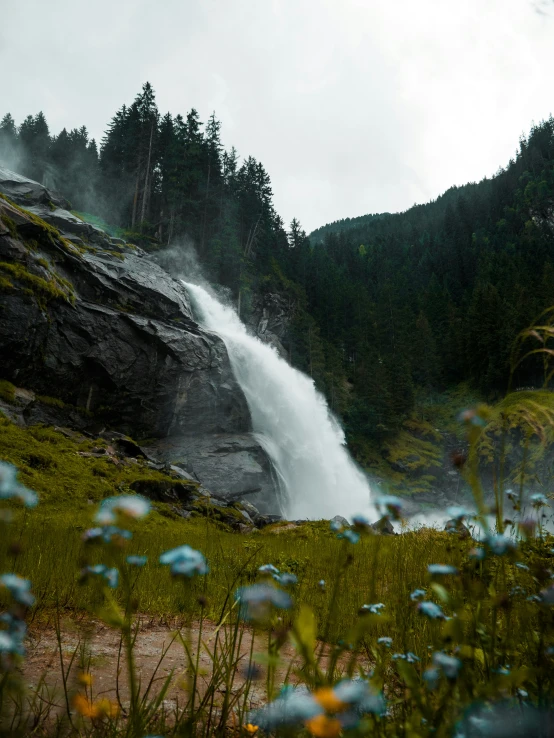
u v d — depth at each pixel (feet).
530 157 581.53
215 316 165.58
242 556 26.61
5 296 87.51
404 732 4.07
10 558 14.58
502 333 268.00
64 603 15.05
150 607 15.60
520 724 3.60
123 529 3.52
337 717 2.72
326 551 31.32
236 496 106.11
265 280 250.16
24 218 98.43
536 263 400.26
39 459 62.69
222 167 271.90
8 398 85.35
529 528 5.11
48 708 6.21
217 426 123.54
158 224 226.58
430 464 223.71
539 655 4.48
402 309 353.72
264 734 4.96
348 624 12.19
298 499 136.05
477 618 4.75
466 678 3.96
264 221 267.59
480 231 520.42
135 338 111.45
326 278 329.93
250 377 138.21
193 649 12.09
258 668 5.13
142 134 239.50
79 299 105.81
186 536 43.27
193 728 5.62
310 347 245.24
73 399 102.89
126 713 7.14
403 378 268.41
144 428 113.91
